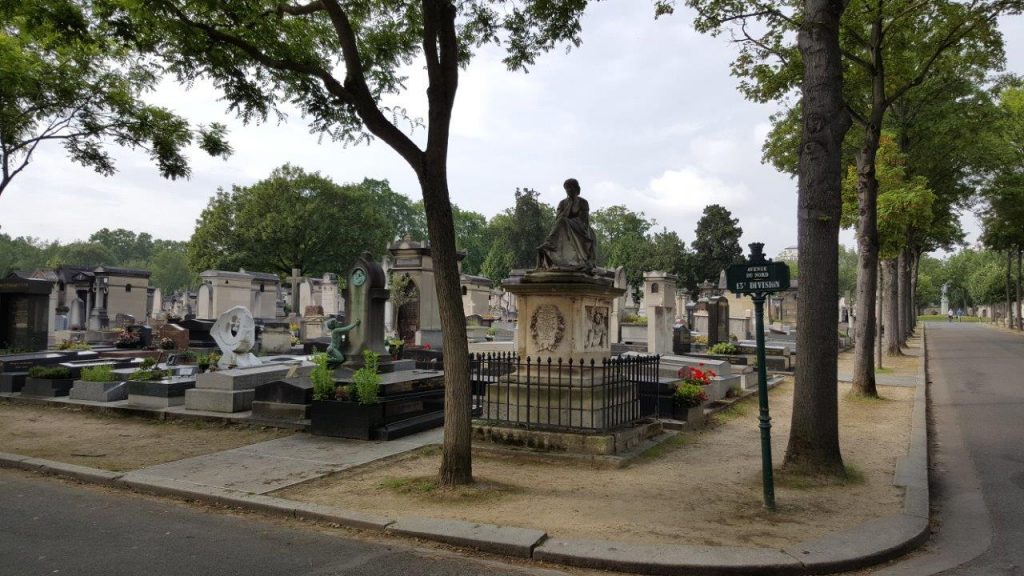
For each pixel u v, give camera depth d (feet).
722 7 43.34
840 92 26.99
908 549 18.53
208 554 17.22
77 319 109.50
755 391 52.75
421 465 27.73
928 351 100.68
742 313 133.49
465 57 32.07
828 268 26.66
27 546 17.74
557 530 18.83
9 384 47.11
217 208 173.47
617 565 16.46
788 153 77.46
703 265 209.56
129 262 414.21
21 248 315.37
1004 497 24.95
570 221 33.47
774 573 16.30
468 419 23.93
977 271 268.82
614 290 34.01
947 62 54.49
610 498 22.57
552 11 29.45
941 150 82.23
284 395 36.52
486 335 94.99
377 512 20.47
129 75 47.01
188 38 27.50
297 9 26.50
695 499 22.63
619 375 32.81
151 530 19.35
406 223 269.64
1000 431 38.63
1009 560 17.97
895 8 46.68
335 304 152.56
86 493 23.76
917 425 37.99
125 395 43.37
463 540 18.04
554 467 27.40
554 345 32.01
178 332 75.82
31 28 27.91
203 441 32.63
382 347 45.83
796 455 26.63
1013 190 98.27
